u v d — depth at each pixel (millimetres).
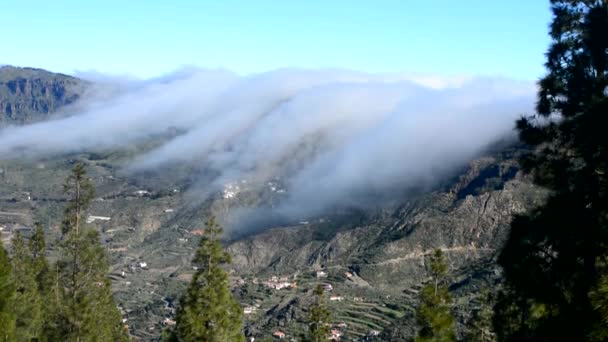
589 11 19531
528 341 18766
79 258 46312
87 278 46719
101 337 47438
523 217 19531
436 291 35844
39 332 44500
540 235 19188
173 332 40781
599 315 14672
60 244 46312
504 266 19922
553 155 20078
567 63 20109
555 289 18672
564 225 18516
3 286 32094
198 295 38062
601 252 17984
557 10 20125
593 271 17938
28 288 47125
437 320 34562
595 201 18250
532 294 19297
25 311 43250
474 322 39375
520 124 20750
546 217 18984
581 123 18625
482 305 39438
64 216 47312
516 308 23062
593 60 19422
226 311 38562
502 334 23500
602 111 18078
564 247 18500
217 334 37906
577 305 17047
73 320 44688
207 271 38906
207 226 39094
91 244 47062
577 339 16328
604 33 18953
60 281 50031
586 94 19266
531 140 20344
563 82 20031
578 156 19344
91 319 45438
